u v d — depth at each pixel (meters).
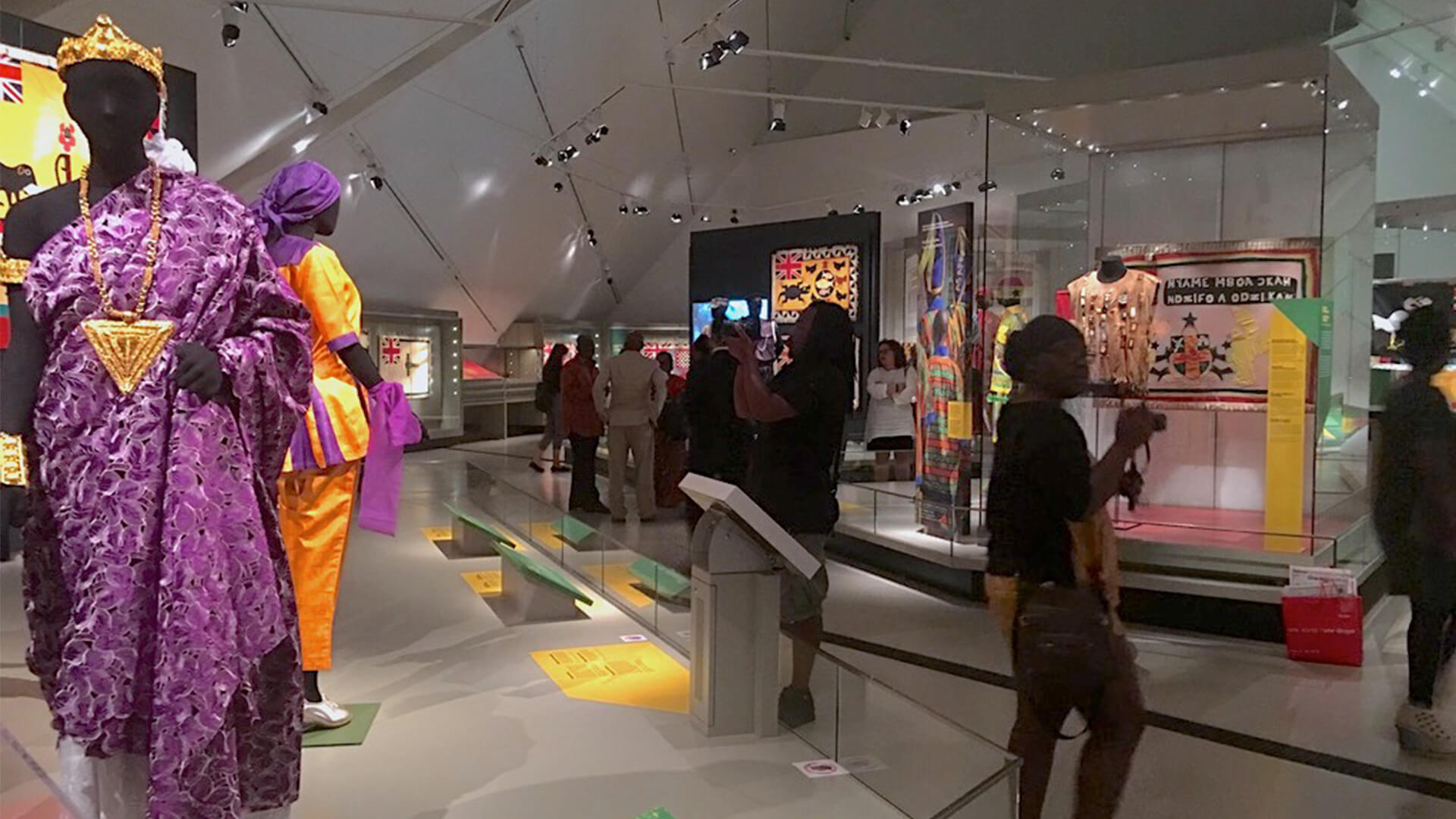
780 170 13.53
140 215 1.78
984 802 2.16
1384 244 9.29
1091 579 2.53
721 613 3.11
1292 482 5.65
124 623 1.72
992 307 6.57
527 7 8.39
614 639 4.28
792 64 12.42
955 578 5.71
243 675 1.82
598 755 2.98
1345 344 6.64
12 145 2.90
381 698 3.48
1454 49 8.20
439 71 8.62
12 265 1.75
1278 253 6.14
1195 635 5.14
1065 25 10.85
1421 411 3.56
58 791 1.58
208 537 1.76
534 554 6.16
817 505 3.48
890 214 12.48
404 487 9.47
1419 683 3.50
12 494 2.12
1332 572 4.67
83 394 1.73
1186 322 6.46
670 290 16.22
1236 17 9.68
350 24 7.45
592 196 12.60
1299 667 4.55
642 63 10.44
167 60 6.58
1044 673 2.50
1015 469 2.48
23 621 3.87
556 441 11.13
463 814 2.57
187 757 1.69
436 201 10.48
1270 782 3.21
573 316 16.09
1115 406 6.56
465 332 14.05
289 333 1.94
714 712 3.12
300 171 3.03
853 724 2.89
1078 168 6.86
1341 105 5.85
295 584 3.09
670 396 8.62
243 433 1.86
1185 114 6.11
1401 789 3.15
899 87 12.29
